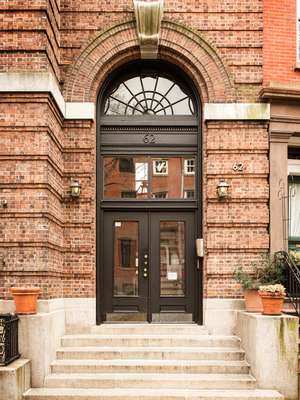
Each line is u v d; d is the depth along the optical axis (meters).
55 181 9.55
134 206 10.62
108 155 10.73
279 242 10.12
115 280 10.59
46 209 8.84
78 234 10.08
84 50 10.29
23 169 8.88
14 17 8.96
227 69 10.33
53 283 9.25
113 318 10.49
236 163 10.21
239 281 9.95
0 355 7.70
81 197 10.11
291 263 9.52
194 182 10.73
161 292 10.58
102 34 10.32
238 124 10.27
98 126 10.59
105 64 10.42
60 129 10.05
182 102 10.94
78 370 8.66
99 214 10.53
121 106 10.91
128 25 10.36
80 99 10.23
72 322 9.97
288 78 10.45
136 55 10.57
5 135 8.91
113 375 8.53
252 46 10.39
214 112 10.24
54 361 8.84
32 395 7.86
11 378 7.45
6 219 8.83
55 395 7.90
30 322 8.30
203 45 10.37
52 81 9.07
